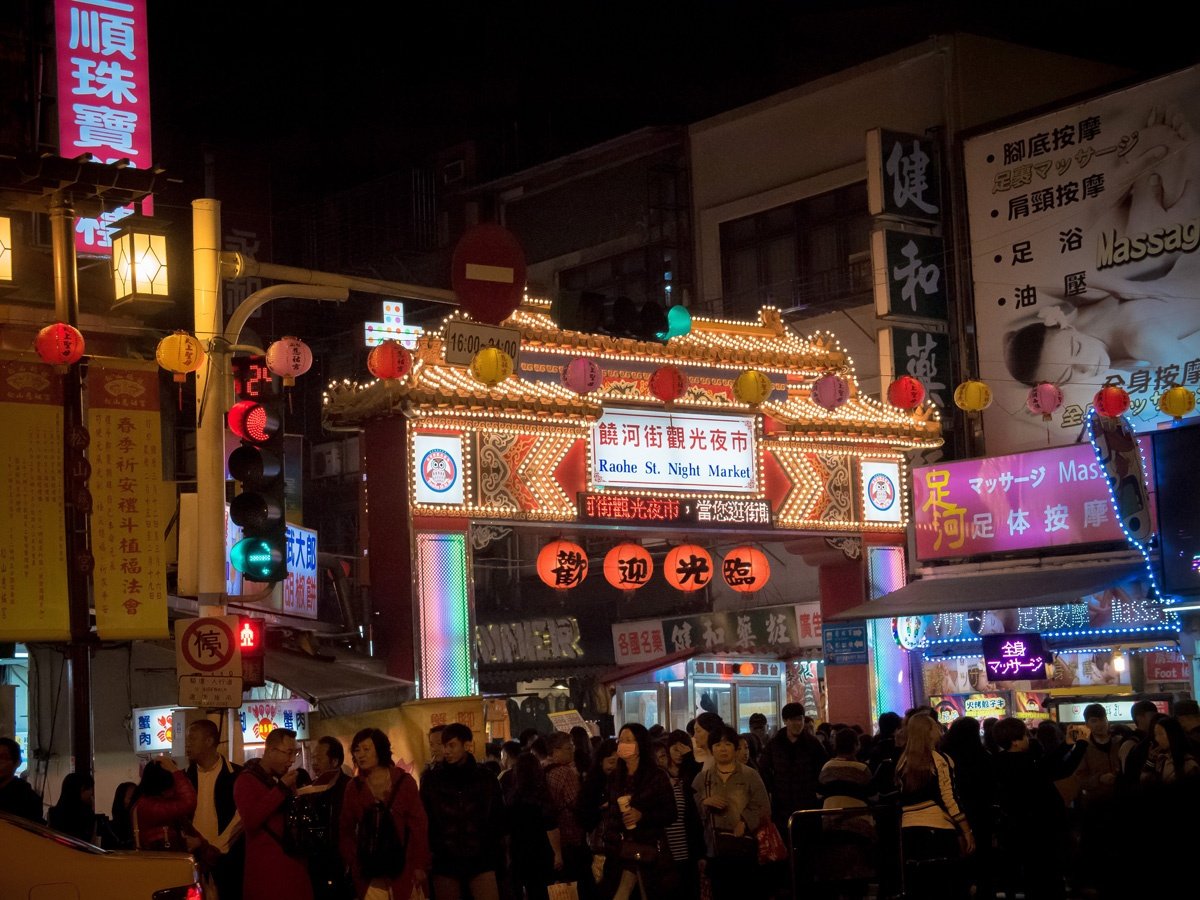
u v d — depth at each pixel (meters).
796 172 30.89
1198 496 20.45
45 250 20.09
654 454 23.89
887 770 13.47
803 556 26.41
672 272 33.41
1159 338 24.53
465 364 19.23
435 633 21.61
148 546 16.06
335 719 21.06
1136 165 24.98
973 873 12.02
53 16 20.94
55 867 8.30
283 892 10.16
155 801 10.81
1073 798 13.90
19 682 18.72
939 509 25.14
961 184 27.08
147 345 20.81
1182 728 12.00
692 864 11.73
